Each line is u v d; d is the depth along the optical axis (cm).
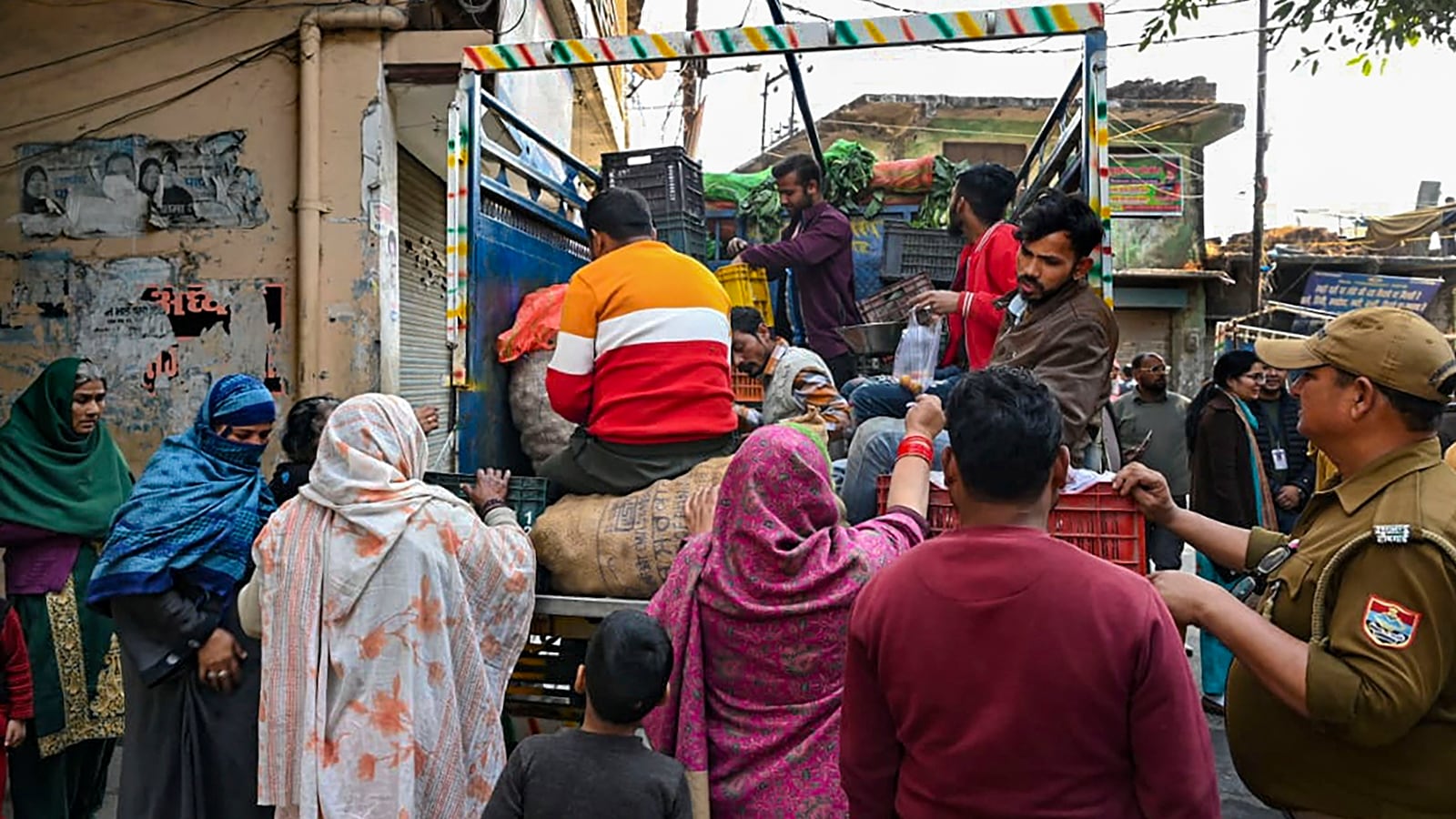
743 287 535
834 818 211
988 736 160
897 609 172
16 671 329
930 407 263
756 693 221
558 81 920
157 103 693
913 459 251
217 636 279
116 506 393
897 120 2109
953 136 2108
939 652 166
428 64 681
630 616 219
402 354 784
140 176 696
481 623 277
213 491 294
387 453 271
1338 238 2522
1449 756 192
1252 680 219
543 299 441
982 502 173
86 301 697
